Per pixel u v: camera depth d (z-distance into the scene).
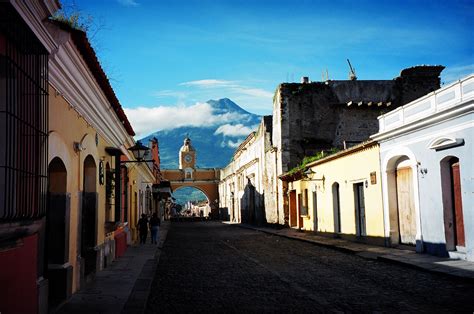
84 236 10.72
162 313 7.63
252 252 18.11
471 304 7.75
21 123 4.95
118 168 13.95
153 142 39.62
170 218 71.25
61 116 7.68
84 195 10.95
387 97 33.19
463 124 12.57
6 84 4.71
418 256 13.91
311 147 33.19
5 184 4.57
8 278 4.70
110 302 8.11
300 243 21.95
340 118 33.34
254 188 45.62
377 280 10.43
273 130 36.44
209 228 42.44
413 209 15.91
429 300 8.12
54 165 7.84
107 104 10.87
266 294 9.08
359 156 19.67
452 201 13.64
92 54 7.77
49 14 5.58
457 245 13.40
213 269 13.15
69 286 8.23
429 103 14.38
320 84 33.69
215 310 7.75
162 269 13.34
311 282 10.38
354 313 7.28
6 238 4.50
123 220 18.00
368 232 18.83
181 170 76.75
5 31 4.89
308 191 27.83
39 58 5.59
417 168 14.96
